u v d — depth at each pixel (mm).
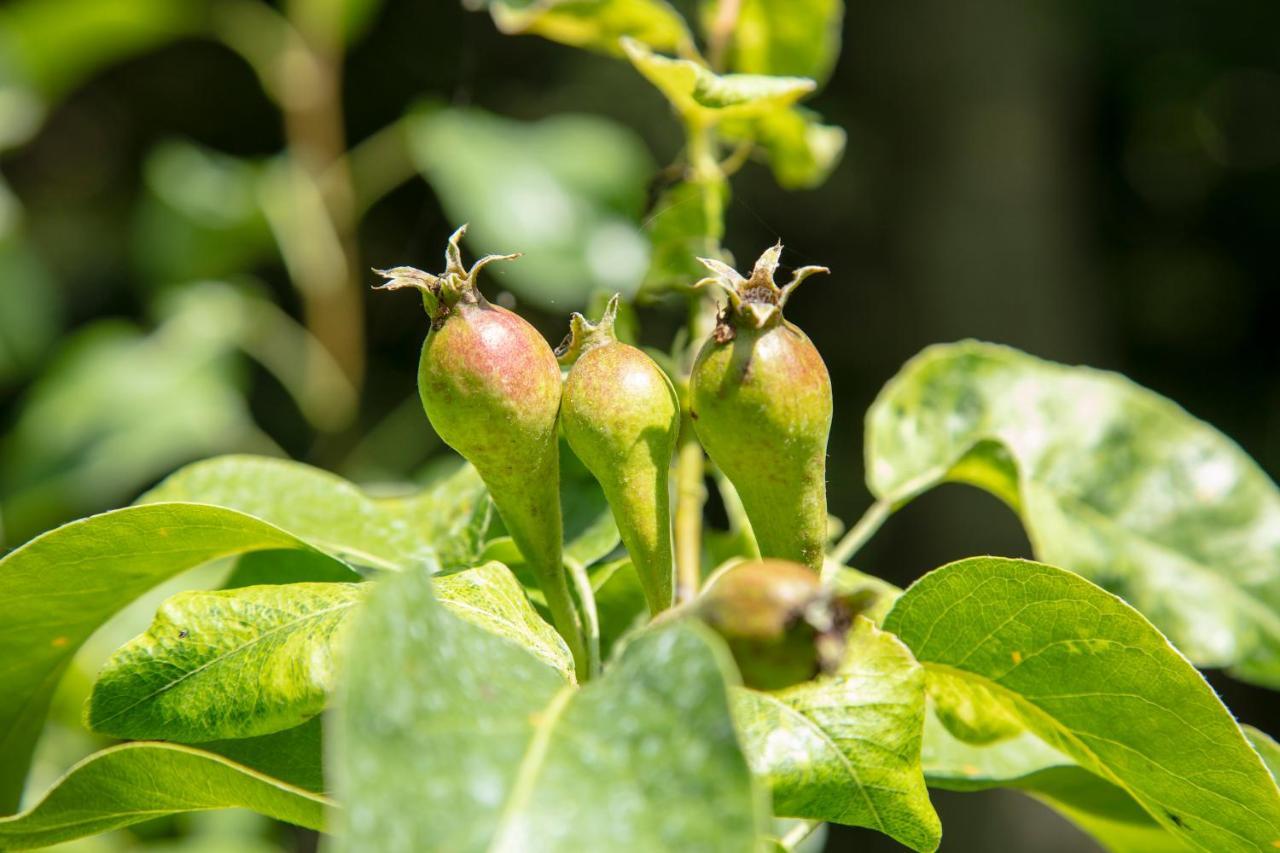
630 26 490
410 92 1435
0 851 398
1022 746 443
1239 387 1576
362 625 338
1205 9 1511
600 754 340
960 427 483
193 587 619
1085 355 1476
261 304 919
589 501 447
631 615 443
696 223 477
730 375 381
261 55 924
